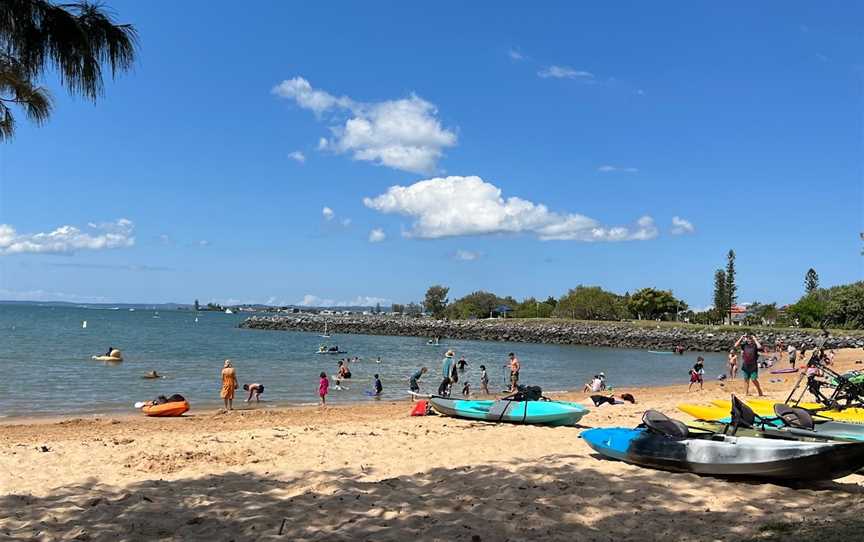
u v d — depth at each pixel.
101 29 6.26
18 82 6.50
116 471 9.95
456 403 16.22
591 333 77.69
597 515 7.32
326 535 6.70
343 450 11.59
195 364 37.75
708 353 64.25
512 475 9.23
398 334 91.38
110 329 83.88
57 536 6.80
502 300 124.81
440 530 6.82
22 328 79.25
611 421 15.95
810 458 8.11
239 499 8.15
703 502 7.82
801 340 67.25
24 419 17.98
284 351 52.25
